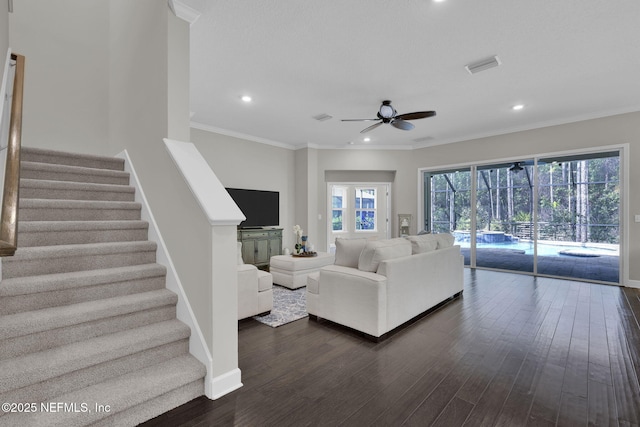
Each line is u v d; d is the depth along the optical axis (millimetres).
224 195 2002
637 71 3385
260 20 2535
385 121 4129
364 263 2859
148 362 1783
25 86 3531
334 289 2893
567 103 4344
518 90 3914
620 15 2426
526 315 3254
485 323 3025
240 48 2957
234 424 1561
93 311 1741
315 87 3850
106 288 1991
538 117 4969
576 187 4977
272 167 6625
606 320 3068
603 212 4742
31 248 2004
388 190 7262
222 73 3475
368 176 7266
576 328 2863
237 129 5758
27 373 1376
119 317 1861
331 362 2229
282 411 1668
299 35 2746
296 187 7074
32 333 1555
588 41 2801
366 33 2711
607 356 2303
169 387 1636
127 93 3234
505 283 4723
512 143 5523
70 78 3783
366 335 2676
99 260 2174
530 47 2914
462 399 1783
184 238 2080
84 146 3850
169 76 2355
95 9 3977
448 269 3691
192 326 1942
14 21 3492
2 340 1479
